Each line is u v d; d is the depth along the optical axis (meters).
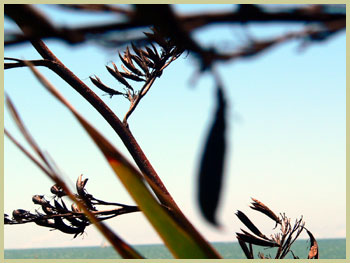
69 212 1.14
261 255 1.14
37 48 0.95
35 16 0.14
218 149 0.15
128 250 0.29
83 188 1.09
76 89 0.99
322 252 51.59
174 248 0.27
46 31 0.14
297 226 1.14
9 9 0.14
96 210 1.11
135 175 0.28
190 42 0.15
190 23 0.15
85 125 0.29
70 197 0.29
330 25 0.16
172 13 0.14
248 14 0.15
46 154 0.28
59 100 0.28
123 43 0.15
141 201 0.28
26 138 0.28
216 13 0.15
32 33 0.14
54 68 0.97
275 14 0.16
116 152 0.29
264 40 0.16
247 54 0.15
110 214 1.11
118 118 1.01
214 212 0.14
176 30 0.14
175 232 0.27
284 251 1.14
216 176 0.15
